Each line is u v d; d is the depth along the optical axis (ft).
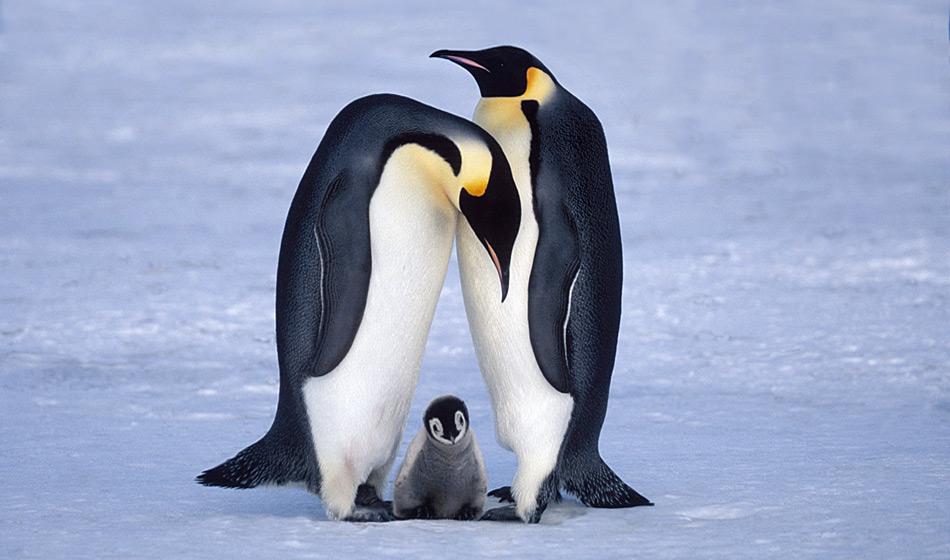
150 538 51.85
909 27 517.55
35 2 637.71
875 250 161.79
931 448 71.67
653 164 249.55
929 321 118.93
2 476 65.41
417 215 54.90
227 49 457.68
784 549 49.47
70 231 176.04
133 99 346.33
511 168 55.88
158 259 155.22
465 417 54.03
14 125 297.94
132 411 84.74
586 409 57.93
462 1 636.89
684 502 59.26
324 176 54.90
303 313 55.47
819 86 376.68
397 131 54.65
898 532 51.85
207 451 72.49
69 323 118.01
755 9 597.52
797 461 68.23
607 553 49.32
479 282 56.90
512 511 57.11
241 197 210.79
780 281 142.31
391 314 55.26
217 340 111.75
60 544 50.75
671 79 389.39
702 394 91.40
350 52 440.45
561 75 392.88
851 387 93.04
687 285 140.36
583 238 56.39
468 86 350.02
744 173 239.71
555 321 55.67
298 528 54.08
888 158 259.39
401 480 56.85
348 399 55.47
